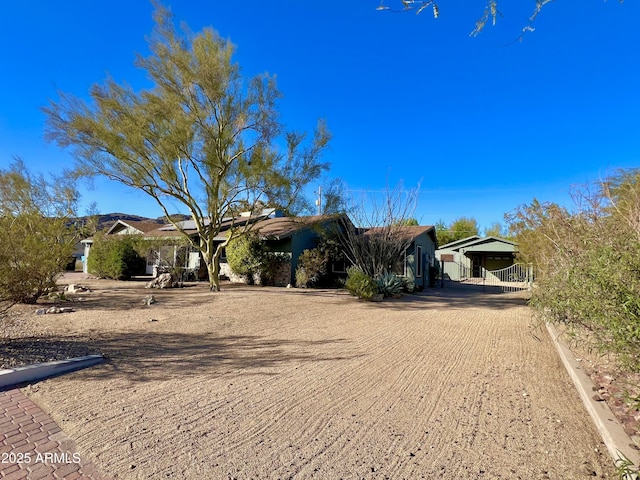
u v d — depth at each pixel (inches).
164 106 459.5
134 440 120.0
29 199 469.4
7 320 310.8
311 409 146.4
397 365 207.9
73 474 101.7
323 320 350.6
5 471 102.5
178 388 167.5
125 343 247.3
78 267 1289.4
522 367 205.8
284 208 545.3
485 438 124.6
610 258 125.1
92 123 445.7
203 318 341.7
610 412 132.8
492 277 1029.2
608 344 128.1
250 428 129.5
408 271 717.3
